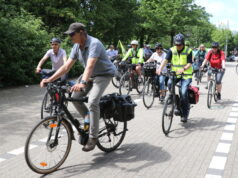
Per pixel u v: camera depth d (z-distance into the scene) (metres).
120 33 32.81
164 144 5.54
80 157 4.82
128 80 11.02
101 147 4.94
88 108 4.75
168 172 4.29
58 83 5.88
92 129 4.51
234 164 4.61
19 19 15.03
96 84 4.52
